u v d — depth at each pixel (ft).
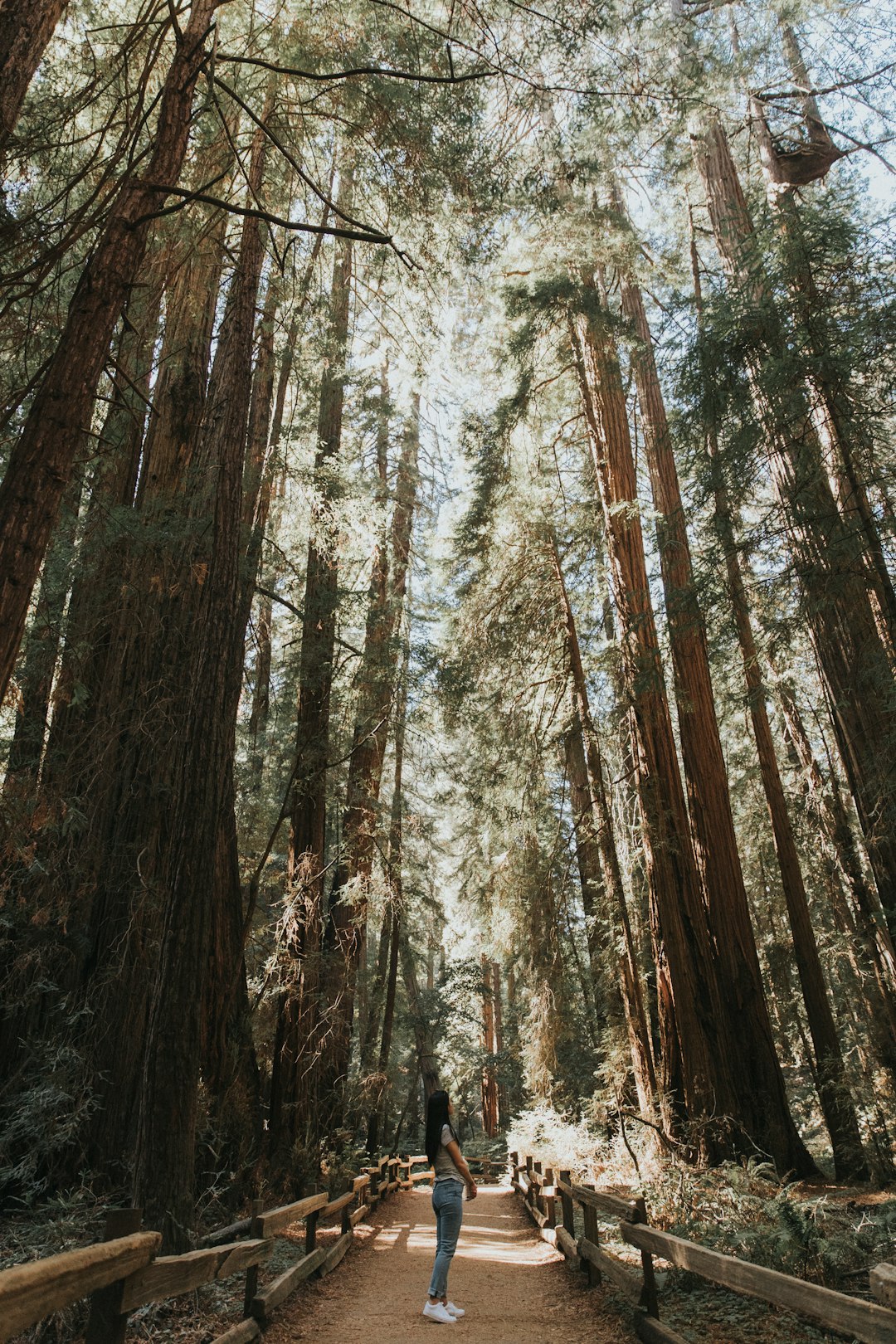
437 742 70.08
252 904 39.60
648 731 44.37
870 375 24.02
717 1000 40.55
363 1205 38.83
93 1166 27.30
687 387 26.84
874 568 25.31
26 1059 28.84
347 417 65.31
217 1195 28.96
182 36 19.13
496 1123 107.34
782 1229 19.79
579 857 55.11
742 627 31.83
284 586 58.08
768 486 34.83
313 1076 42.55
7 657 12.57
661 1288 21.29
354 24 29.09
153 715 32.50
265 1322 18.33
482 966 96.53
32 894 28.71
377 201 34.76
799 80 44.98
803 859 58.75
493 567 57.11
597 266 49.37
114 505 33.32
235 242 39.24
